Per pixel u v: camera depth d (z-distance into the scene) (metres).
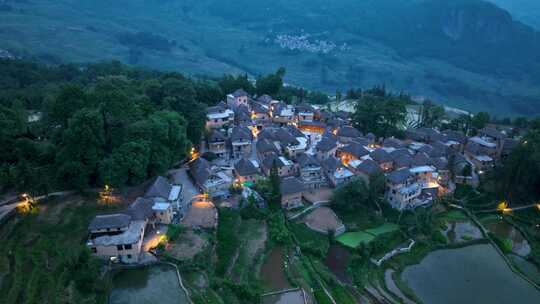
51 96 111.44
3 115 90.62
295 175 117.94
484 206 116.94
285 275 83.44
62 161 88.94
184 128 109.44
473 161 137.50
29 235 77.12
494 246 102.25
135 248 75.88
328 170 117.31
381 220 106.94
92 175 92.50
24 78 177.12
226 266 81.00
